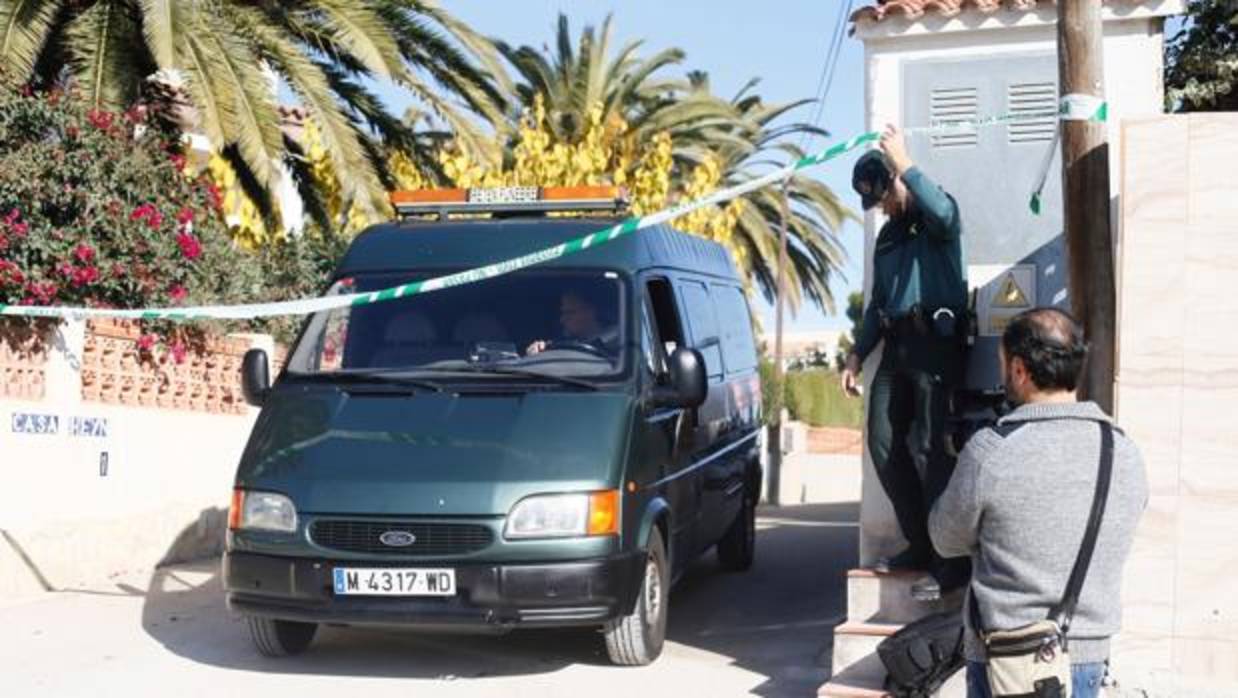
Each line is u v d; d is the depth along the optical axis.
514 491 6.59
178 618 8.54
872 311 6.66
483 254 7.92
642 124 24.33
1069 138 5.99
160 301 10.38
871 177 6.52
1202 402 6.04
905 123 7.23
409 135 16.42
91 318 9.82
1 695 6.62
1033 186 7.02
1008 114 7.10
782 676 7.15
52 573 9.30
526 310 7.64
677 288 8.68
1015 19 7.04
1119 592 3.60
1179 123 6.11
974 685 3.67
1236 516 5.99
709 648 7.93
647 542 7.01
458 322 7.66
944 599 6.38
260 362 7.67
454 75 15.80
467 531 6.56
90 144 10.05
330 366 7.64
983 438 3.63
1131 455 3.61
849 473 26.67
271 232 15.68
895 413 6.54
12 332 9.15
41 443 9.26
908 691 5.82
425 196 8.70
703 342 9.09
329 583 6.66
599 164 18.92
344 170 13.66
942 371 6.41
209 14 12.88
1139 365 6.10
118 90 12.58
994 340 6.93
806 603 9.61
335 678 6.98
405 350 7.59
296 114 18.45
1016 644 3.49
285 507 6.78
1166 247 6.10
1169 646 6.03
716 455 9.16
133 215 10.23
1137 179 6.15
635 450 6.99
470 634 8.02
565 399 7.05
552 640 7.89
